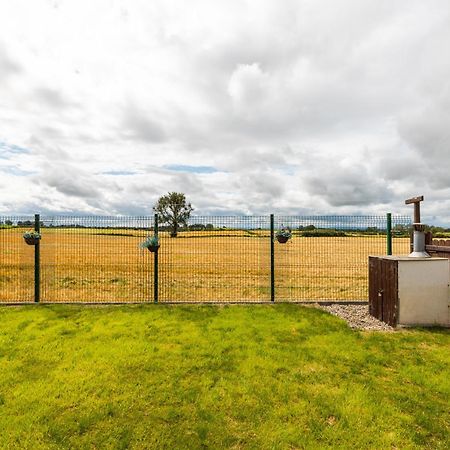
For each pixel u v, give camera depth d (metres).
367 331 7.21
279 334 6.81
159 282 13.88
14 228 9.77
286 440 3.56
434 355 5.79
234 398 4.35
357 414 3.98
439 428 3.75
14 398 4.32
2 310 8.72
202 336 6.66
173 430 3.71
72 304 9.43
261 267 18.89
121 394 4.43
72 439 3.55
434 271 7.54
